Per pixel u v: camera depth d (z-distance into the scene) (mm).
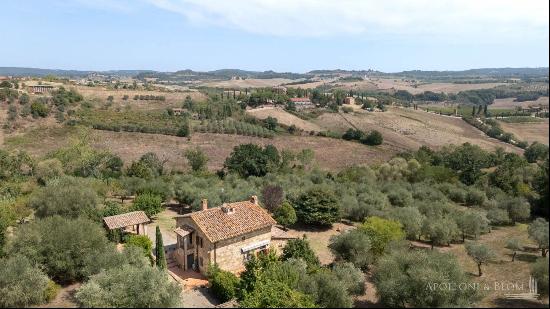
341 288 25375
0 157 73750
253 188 61938
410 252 29516
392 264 27219
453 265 24969
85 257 33938
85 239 34906
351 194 59094
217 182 71812
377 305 26672
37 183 68438
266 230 40312
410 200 55594
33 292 29297
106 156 83125
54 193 45969
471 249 29969
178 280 35469
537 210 25562
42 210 44312
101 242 36125
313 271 30078
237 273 36531
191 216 37906
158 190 59688
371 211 50656
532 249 33812
